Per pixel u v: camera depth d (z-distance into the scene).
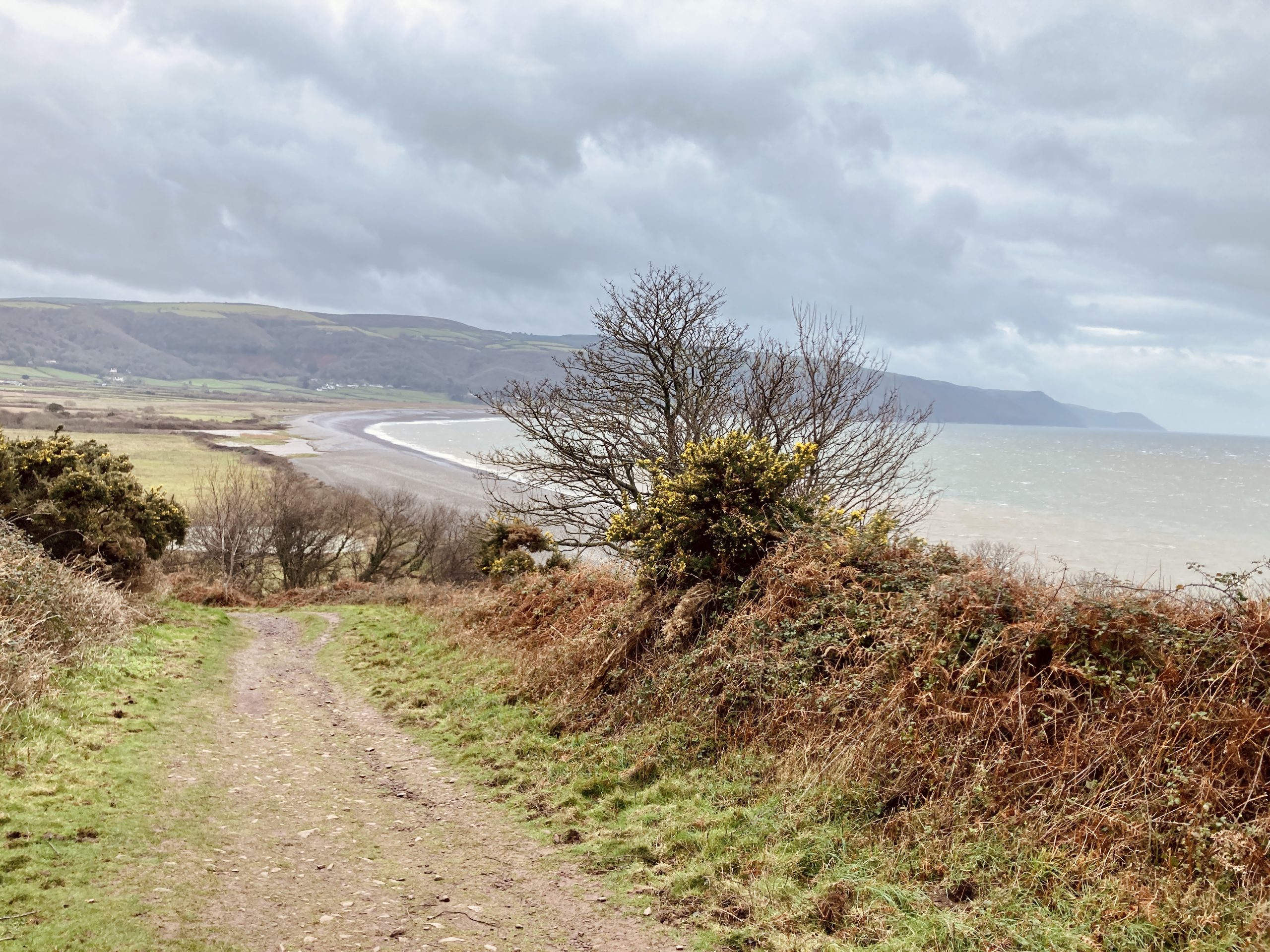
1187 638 6.08
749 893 5.25
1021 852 5.16
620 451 18.19
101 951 4.25
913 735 6.28
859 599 8.20
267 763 8.34
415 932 4.83
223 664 13.72
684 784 7.07
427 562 42.16
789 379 16.50
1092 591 6.86
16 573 10.92
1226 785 5.14
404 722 10.12
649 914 5.15
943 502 58.69
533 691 10.10
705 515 10.01
